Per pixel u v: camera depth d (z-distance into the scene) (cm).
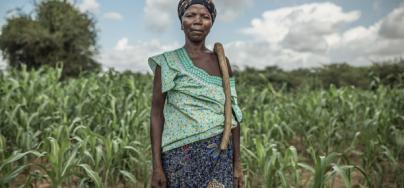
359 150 625
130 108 657
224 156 186
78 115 593
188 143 182
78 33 3044
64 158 409
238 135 201
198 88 183
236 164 202
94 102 641
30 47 2930
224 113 187
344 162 535
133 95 711
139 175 476
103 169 432
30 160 489
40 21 3105
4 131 532
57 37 2934
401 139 498
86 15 3316
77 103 657
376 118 568
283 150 523
